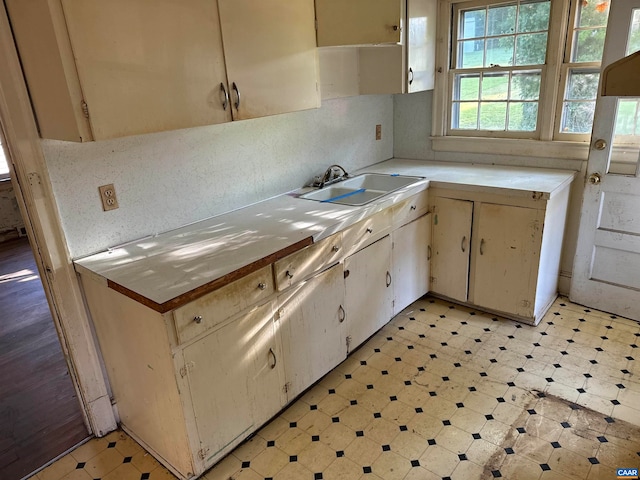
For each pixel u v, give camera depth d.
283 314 2.01
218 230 2.20
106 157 1.96
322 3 2.23
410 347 2.68
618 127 2.58
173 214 2.25
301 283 2.07
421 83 3.04
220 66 1.87
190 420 1.72
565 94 2.81
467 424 2.08
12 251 4.92
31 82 1.66
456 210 2.84
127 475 1.93
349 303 2.42
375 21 2.25
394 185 3.03
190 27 1.73
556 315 2.92
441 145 3.37
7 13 1.60
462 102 3.22
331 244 2.19
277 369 2.04
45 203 1.81
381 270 2.62
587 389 2.25
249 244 1.99
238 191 2.53
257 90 2.04
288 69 2.16
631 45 2.44
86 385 2.06
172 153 2.19
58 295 1.91
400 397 2.28
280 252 1.90
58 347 2.95
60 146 1.82
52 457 2.04
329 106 2.97
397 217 2.66
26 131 1.72
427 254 3.04
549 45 2.76
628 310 2.81
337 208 2.44
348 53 2.90
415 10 2.79
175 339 1.59
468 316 2.97
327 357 2.34
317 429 2.11
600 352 2.53
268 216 2.37
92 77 1.50
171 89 1.72
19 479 1.93
